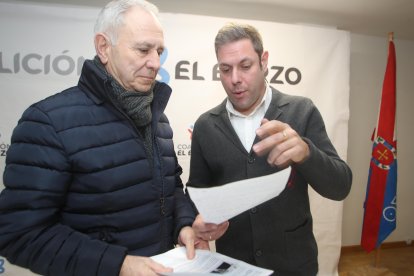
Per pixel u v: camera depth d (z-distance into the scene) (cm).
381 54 308
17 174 74
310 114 115
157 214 92
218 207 67
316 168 85
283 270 111
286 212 111
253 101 117
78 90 87
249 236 112
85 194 81
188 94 225
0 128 196
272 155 75
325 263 254
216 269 76
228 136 118
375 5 229
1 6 193
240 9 237
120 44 81
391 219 261
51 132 76
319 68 245
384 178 260
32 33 198
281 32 237
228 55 109
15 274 144
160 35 85
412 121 326
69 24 203
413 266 291
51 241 72
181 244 96
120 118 87
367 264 292
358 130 308
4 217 73
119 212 84
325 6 231
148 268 70
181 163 227
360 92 305
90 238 76
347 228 313
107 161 81
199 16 221
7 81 197
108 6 84
